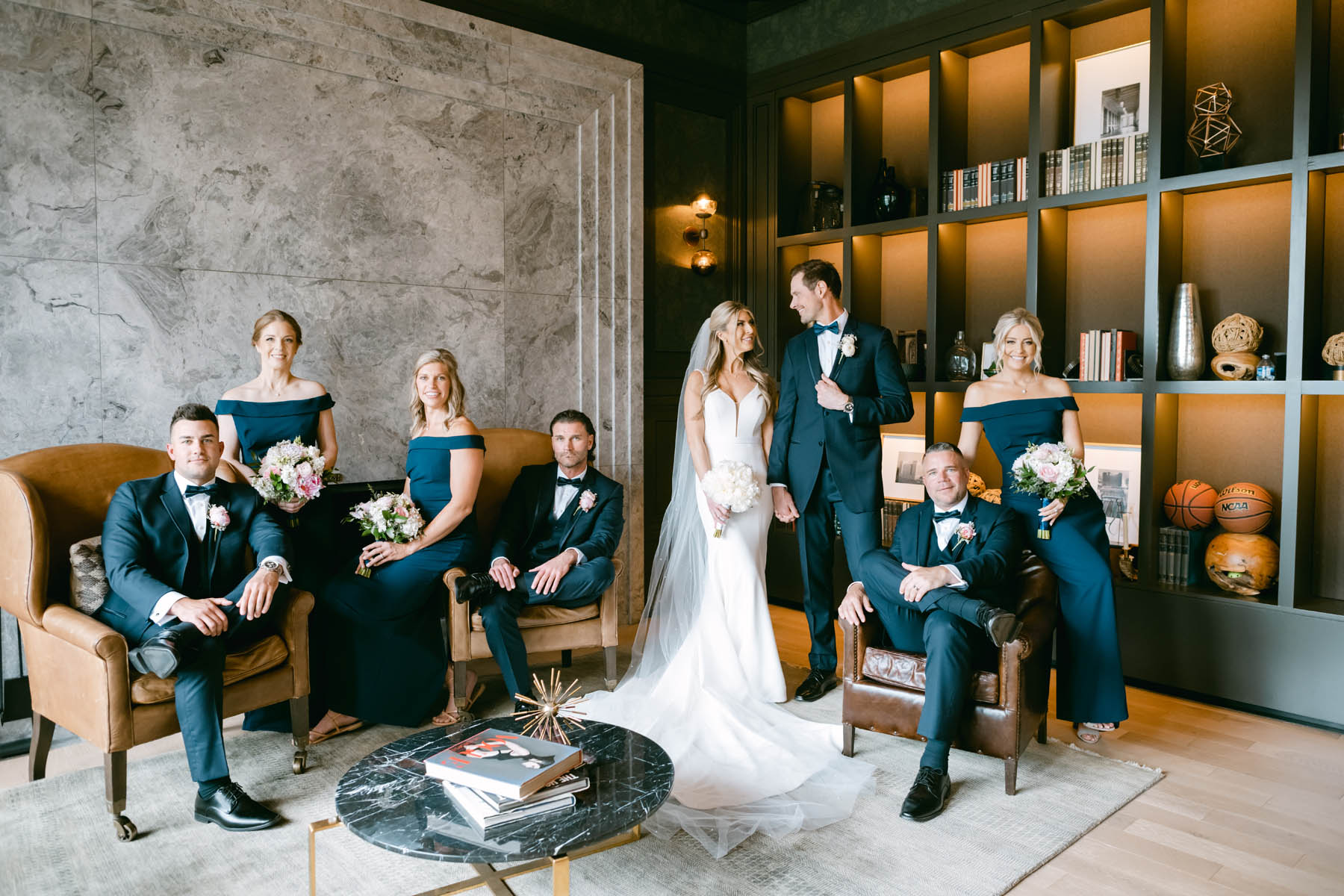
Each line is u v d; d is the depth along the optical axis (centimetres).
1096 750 326
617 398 503
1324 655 346
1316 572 385
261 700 287
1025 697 286
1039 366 359
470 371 449
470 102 441
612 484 383
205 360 372
